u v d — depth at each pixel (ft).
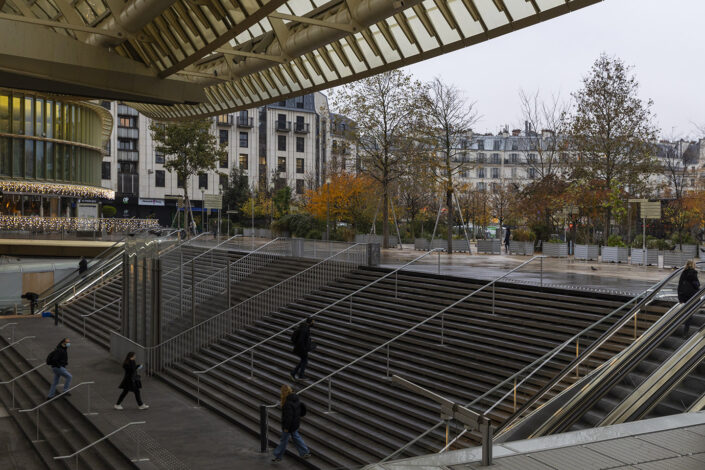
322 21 52.75
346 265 73.41
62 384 56.54
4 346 74.64
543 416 28.86
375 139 121.19
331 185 152.05
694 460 18.22
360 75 70.85
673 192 171.73
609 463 17.95
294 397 37.29
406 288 61.93
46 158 148.97
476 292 51.16
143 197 238.48
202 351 61.41
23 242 123.95
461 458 18.37
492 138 302.86
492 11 50.26
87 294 100.22
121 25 59.88
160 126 150.82
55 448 43.16
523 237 111.65
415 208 178.40
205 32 59.31
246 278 81.05
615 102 110.93
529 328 46.16
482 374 41.37
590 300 46.68
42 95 146.72
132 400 51.03
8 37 69.67
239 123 250.57
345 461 36.37
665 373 28.55
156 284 61.87
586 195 112.98
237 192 218.79
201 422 45.16
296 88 84.12
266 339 54.39
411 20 58.95
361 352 50.52
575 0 43.91
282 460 37.63
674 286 46.98
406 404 40.91
